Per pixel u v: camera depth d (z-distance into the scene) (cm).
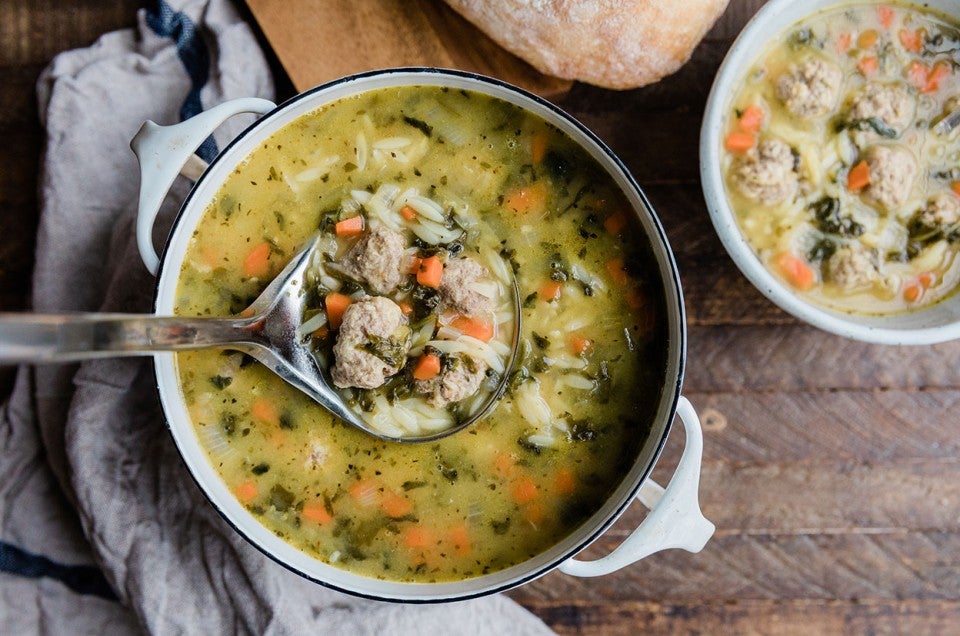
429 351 53
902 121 58
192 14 63
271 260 54
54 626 62
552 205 55
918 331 56
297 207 54
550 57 60
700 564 64
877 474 64
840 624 64
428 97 54
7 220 64
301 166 54
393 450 55
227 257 54
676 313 53
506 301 54
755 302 64
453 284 53
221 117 52
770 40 58
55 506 63
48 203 62
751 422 64
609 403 55
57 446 62
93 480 60
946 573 64
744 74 58
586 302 55
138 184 63
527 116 54
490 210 54
